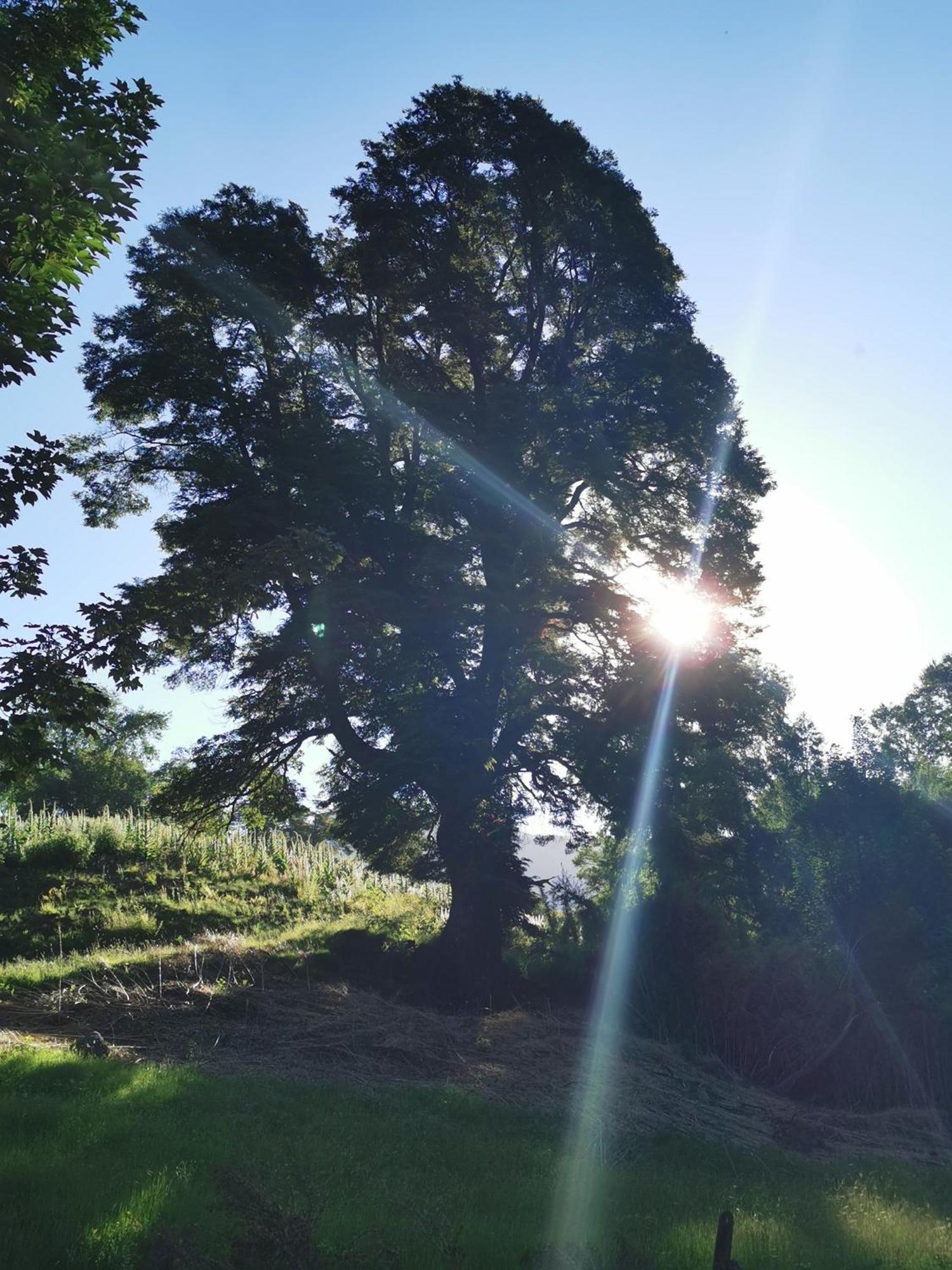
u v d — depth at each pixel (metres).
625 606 27.44
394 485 26.78
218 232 27.67
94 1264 7.35
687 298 30.45
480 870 26.53
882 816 25.88
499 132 28.12
